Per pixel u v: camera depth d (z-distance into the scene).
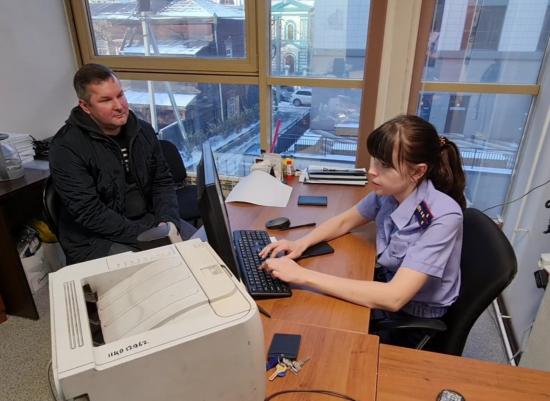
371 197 1.43
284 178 2.02
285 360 0.86
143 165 1.95
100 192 1.82
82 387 0.54
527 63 2.21
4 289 2.06
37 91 2.65
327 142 2.79
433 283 1.15
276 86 2.71
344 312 1.03
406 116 1.13
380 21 2.25
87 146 1.74
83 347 0.56
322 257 1.31
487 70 2.30
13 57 2.46
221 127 3.01
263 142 2.87
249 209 1.68
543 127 2.02
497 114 2.36
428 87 2.39
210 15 2.67
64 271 0.76
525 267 1.92
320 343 0.92
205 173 0.94
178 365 0.59
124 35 2.90
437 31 2.28
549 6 2.08
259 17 2.52
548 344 1.31
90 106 1.71
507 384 0.81
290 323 0.98
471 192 2.59
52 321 0.62
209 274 0.73
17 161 2.08
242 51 2.71
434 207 1.12
